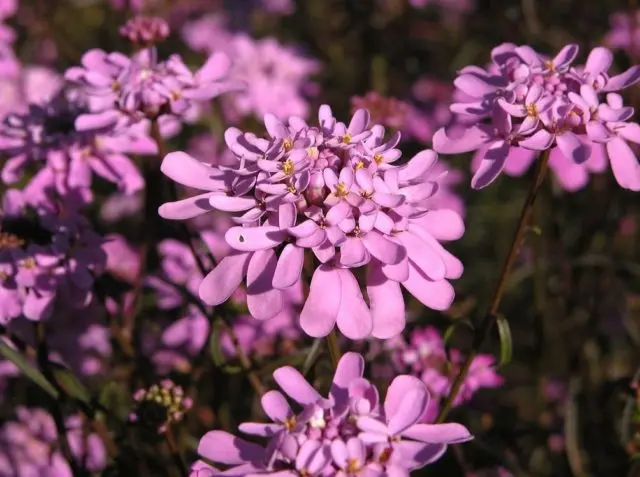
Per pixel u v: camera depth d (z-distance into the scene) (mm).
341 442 171
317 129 194
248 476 171
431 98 387
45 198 248
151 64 234
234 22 490
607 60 208
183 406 222
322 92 415
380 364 252
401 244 184
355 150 188
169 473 254
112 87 230
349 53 435
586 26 351
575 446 270
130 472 234
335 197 185
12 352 225
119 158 254
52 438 281
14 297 229
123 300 262
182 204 191
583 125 200
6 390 301
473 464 254
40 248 229
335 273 185
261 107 352
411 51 427
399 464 174
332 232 183
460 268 190
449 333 218
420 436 177
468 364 216
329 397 180
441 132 205
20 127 255
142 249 255
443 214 196
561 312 311
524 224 210
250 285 184
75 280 229
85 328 285
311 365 217
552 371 320
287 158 188
